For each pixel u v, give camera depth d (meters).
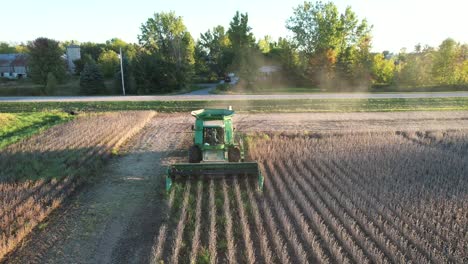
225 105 32.97
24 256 8.30
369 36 56.81
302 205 10.80
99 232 9.40
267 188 12.20
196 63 81.50
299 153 16.34
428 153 16.50
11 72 78.62
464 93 41.44
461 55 51.50
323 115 28.34
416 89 49.28
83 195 11.98
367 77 50.22
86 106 33.72
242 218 9.66
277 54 65.81
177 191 11.70
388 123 24.86
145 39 64.19
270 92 46.00
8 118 26.31
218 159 13.24
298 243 8.70
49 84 49.72
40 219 10.00
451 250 8.38
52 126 23.73
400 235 9.10
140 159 16.38
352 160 15.48
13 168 14.63
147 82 50.91
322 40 59.62
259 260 8.06
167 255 8.26
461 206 10.66
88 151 17.56
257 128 23.58
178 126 24.45
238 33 64.31
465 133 21.05
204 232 9.21
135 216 10.30
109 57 68.38
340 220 9.98
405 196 11.33
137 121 25.08
